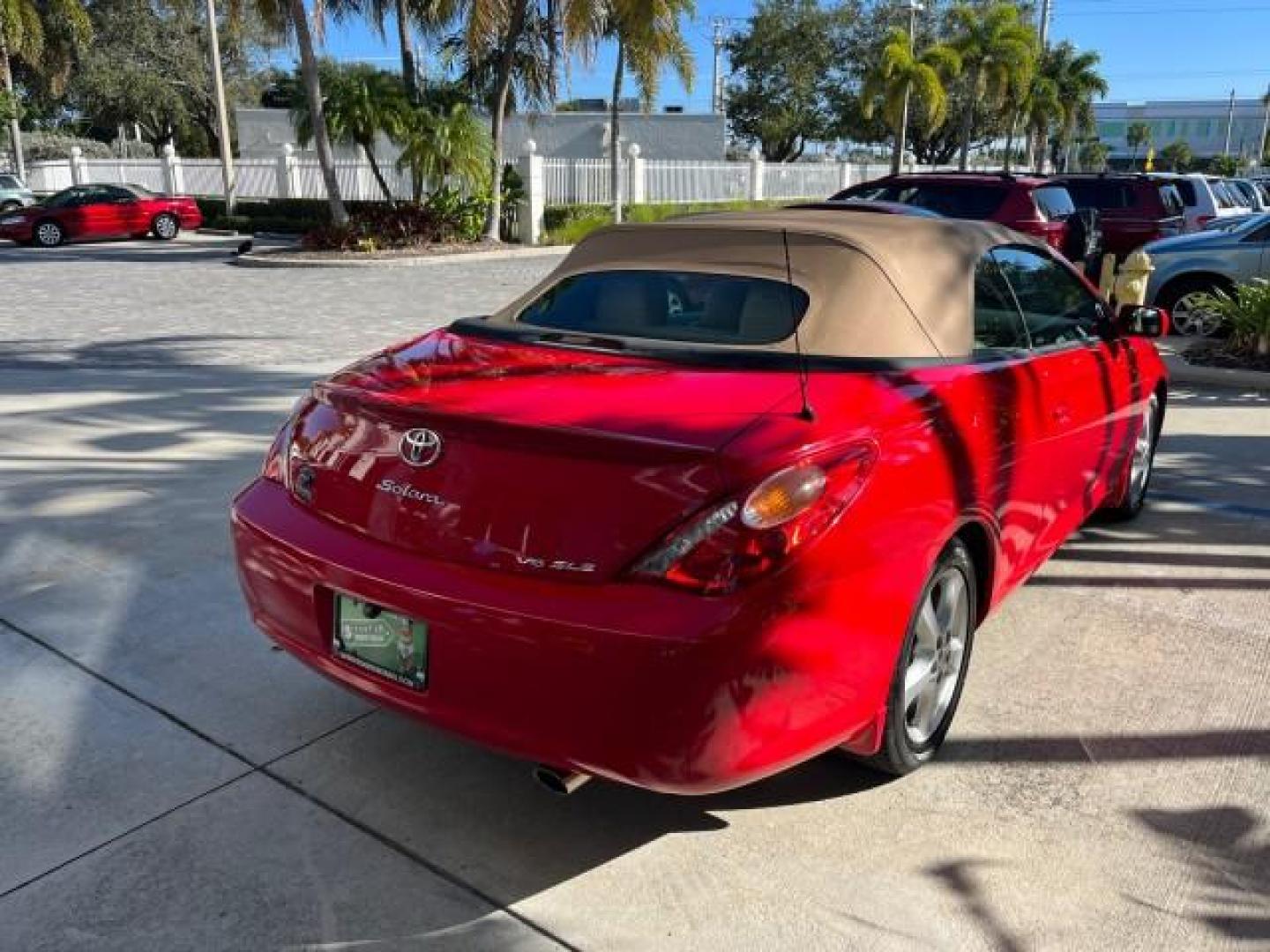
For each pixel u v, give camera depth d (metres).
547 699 2.59
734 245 3.78
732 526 2.54
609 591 2.56
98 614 4.38
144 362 9.92
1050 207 12.96
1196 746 3.56
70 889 2.79
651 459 2.61
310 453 3.17
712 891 2.83
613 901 2.79
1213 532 5.62
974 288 3.90
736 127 55.66
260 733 3.55
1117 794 3.28
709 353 3.27
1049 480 4.05
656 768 2.55
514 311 4.01
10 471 6.28
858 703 2.85
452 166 23.25
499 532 2.70
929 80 37.00
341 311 13.91
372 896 2.80
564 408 2.86
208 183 33.50
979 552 3.57
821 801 3.23
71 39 40.28
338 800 3.20
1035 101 52.53
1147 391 5.29
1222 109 117.94
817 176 38.16
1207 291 11.87
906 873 2.91
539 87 25.95
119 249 25.03
